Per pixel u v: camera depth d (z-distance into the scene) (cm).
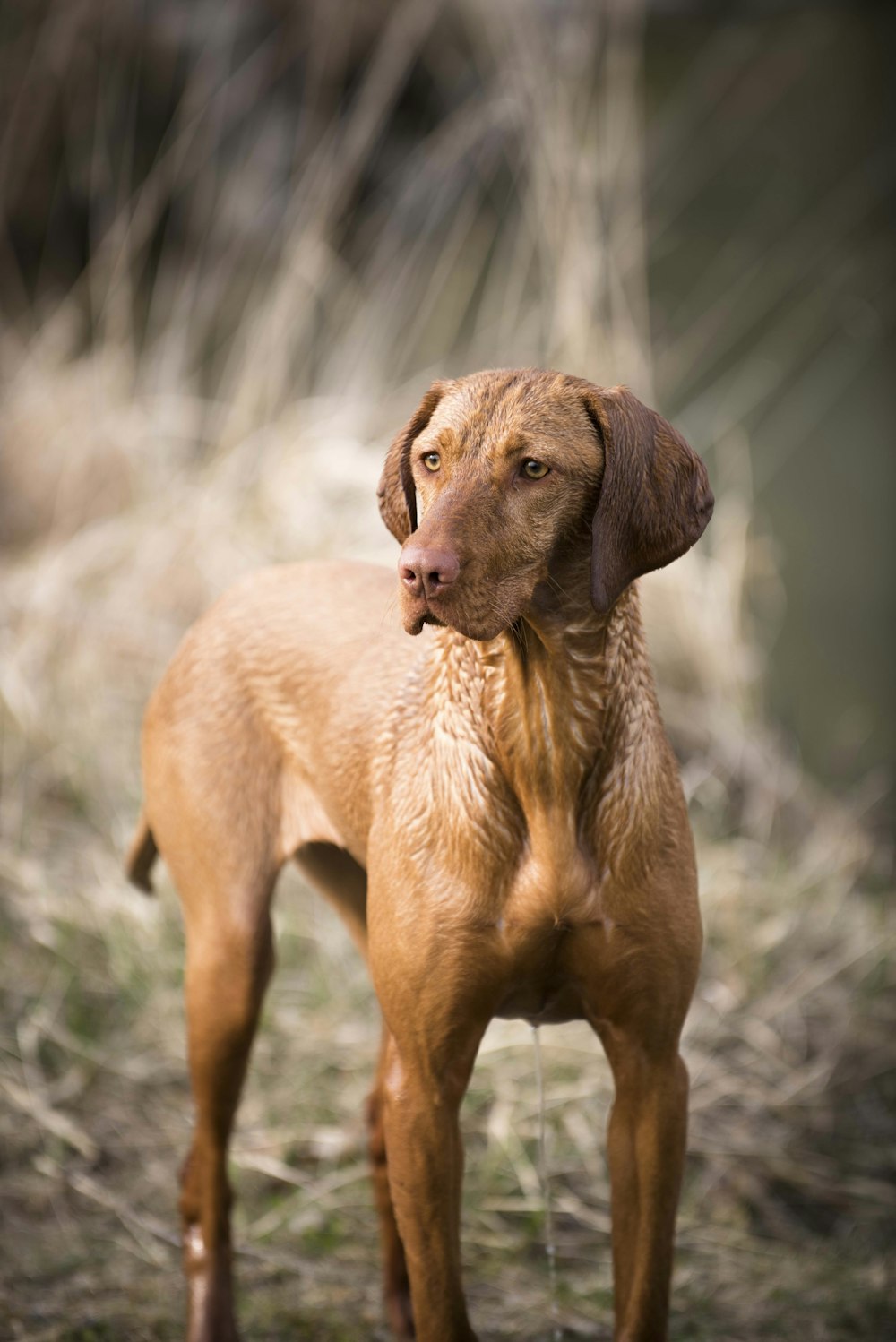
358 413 1007
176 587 932
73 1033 698
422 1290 423
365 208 1408
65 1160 632
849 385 1511
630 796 398
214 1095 503
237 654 515
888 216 1770
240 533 945
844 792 977
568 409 371
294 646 503
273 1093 675
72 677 880
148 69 1497
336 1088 680
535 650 389
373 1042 705
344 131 1480
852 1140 665
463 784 403
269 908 506
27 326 1239
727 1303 555
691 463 379
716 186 1855
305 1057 696
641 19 1276
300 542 927
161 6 1516
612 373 990
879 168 1845
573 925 404
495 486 363
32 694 867
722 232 1761
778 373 1507
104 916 754
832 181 1836
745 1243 596
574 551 380
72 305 1179
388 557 912
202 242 1229
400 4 1476
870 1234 607
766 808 911
